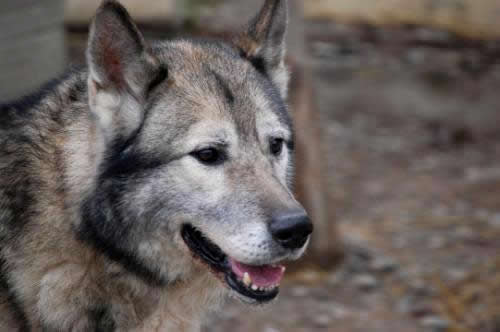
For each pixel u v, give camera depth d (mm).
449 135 23062
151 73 7406
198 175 7270
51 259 7398
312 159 14195
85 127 7520
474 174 20234
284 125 7895
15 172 7438
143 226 7367
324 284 13812
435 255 15141
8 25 13000
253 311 12562
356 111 23953
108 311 7645
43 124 7590
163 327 7984
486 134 23141
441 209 17859
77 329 7562
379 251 15312
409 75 24719
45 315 7449
